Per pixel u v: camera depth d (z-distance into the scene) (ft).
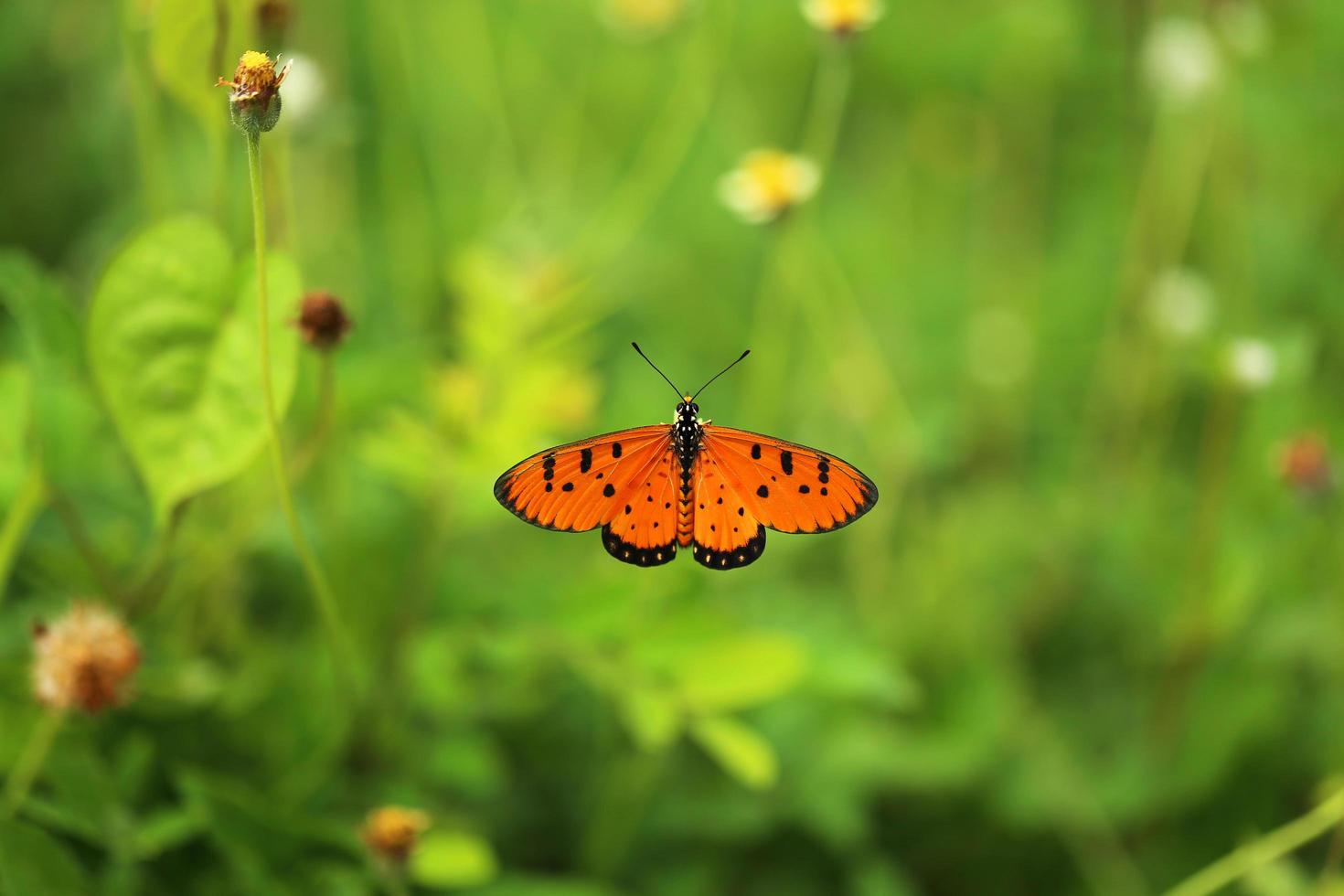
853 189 3.41
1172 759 2.52
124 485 2.28
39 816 2.20
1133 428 2.74
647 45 3.40
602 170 3.21
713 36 3.11
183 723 2.28
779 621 2.48
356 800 2.32
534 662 2.42
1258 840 2.41
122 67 2.78
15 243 2.76
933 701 2.52
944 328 3.03
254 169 2.06
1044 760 2.48
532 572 2.53
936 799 2.47
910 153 3.43
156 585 2.26
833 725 2.45
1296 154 2.97
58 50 2.83
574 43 3.47
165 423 2.14
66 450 2.23
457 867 2.22
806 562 2.64
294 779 2.29
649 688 2.27
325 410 2.22
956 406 2.83
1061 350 3.02
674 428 2.18
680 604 2.30
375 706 2.35
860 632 2.52
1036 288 3.03
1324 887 2.35
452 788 2.40
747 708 2.45
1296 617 2.56
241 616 2.39
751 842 2.42
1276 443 2.66
